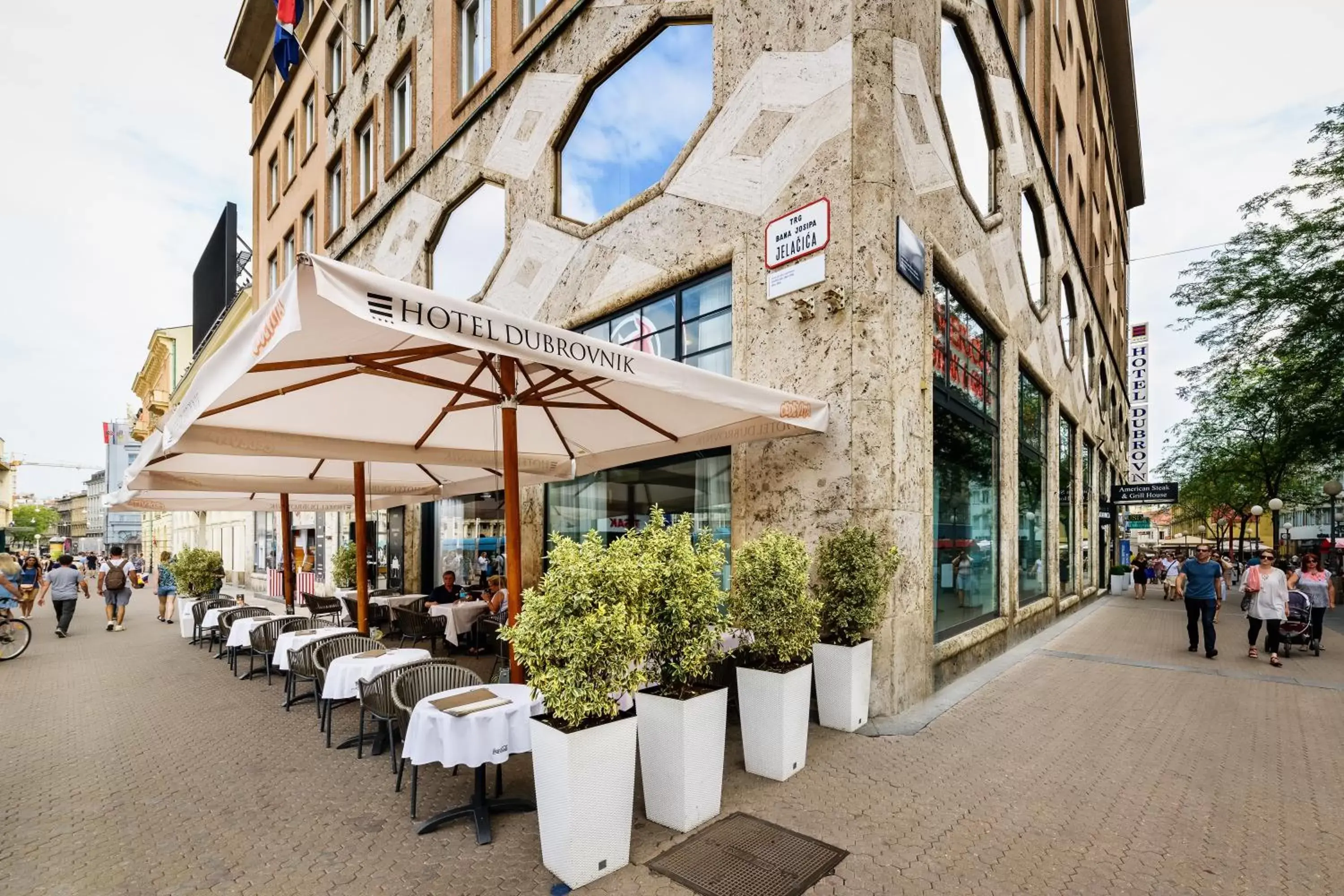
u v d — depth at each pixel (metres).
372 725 6.38
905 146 6.81
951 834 3.94
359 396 5.80
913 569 6.70
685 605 3.96
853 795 4.48
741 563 5.04
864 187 6.32
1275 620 9.27
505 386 5.06
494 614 9.63
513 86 11.12
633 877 3.50
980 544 9.41
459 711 3.95
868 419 6.15
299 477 9.01
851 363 6.21
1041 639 11.40
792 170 6.88
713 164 7.68
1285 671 8.83
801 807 4.30
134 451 44.78
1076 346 17.56
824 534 6.27
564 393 6.29
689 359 8.02
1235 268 18.06
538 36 10.69
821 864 3.60
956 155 8.38
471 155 12.12
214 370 3.57
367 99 16.30
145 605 22.22
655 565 3.91
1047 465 13.94
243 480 8.55
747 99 7.38
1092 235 22.33
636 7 8.80
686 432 6.95
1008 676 8.21
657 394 5.94
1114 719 6.30
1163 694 7.34
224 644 10.30
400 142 15.31
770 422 6.32
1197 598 10.08
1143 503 25.58
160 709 7.18
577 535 10.12
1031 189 12.19
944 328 8.12
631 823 3.77
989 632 9.02
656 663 3.98
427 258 13.40
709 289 7.83
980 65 9.39
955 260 8.14
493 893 3.37
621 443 7.58
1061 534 16.05
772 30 7.18
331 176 18.53
